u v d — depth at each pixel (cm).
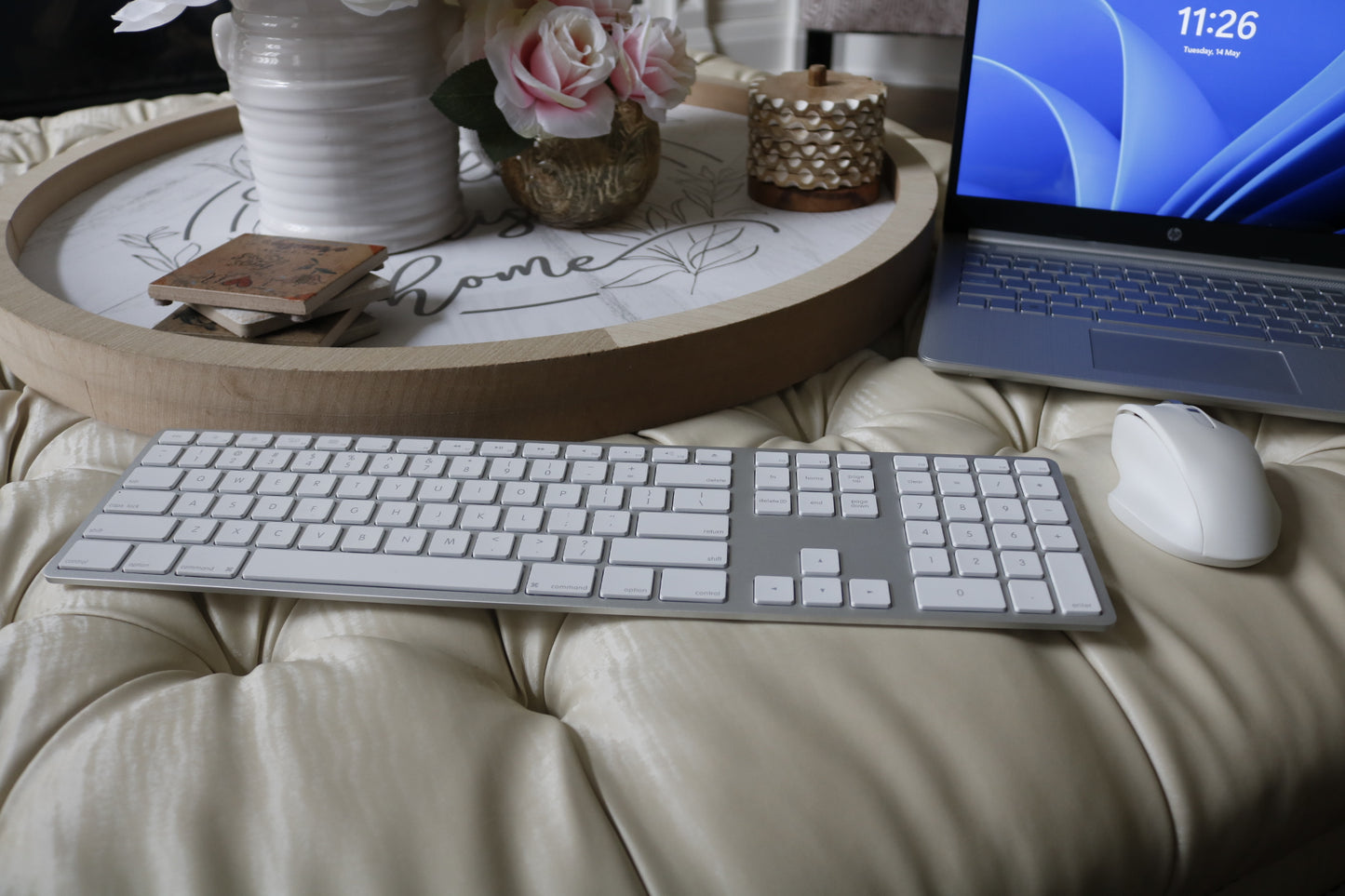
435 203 67
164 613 37
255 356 46
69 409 52
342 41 58
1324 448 48
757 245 67
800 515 40
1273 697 34
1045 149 64
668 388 50
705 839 28
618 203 68
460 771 30
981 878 29
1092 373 52
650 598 36
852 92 72
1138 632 36
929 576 37
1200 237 63
